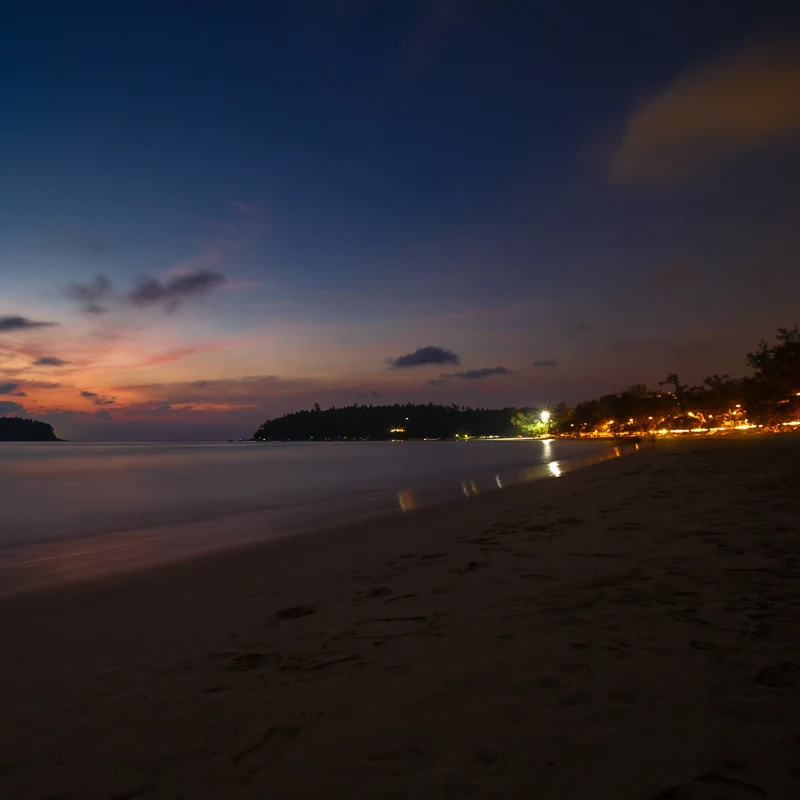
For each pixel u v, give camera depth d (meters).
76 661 4.54
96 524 14.98
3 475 40.66
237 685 3.84
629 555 6.96
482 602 5.46
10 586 7.68
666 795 2.31
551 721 3.01
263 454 100.06
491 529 10.34
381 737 2.97
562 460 44.66
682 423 128.12
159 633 5.24
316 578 7.35
